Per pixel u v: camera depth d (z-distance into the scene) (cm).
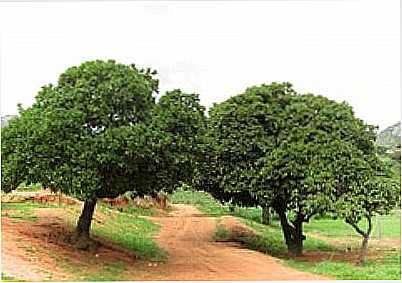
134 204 4134
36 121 1970
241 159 2584
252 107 2628
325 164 2356
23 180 2019
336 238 3462
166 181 2039
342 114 2614
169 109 2030
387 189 2255
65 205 2864
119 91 1970
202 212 4844
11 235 1992
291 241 2702
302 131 2517
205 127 2216
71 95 1981
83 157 1880
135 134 1886
